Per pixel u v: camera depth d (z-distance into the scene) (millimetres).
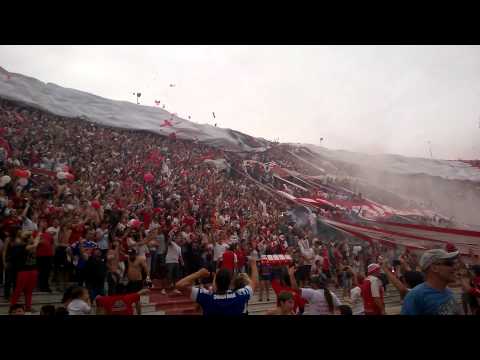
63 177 13219
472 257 10891
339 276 13547
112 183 15359
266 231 17156
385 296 13852
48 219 9930
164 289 9922
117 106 19828
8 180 11359
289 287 5789
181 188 18344
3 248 7848
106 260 8797
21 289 7070
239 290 3660
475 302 5629
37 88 16953
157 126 20891
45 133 16219
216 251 11875
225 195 20203
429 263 3113
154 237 10602
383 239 15156
